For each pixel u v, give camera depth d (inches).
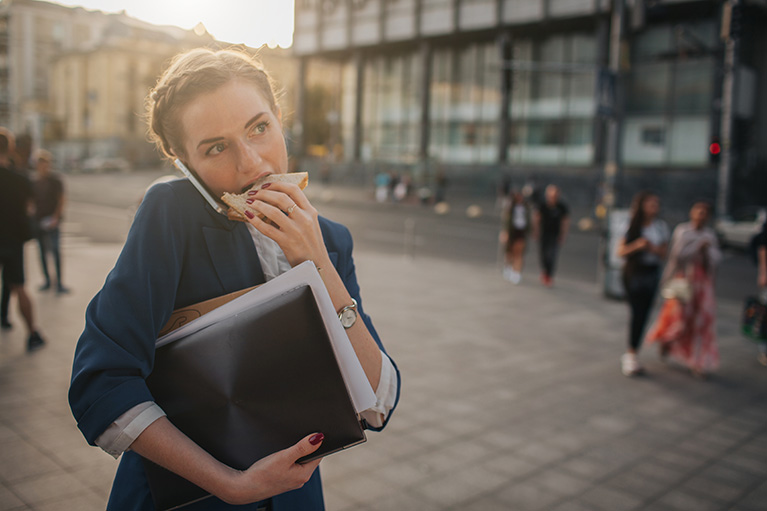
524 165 1369.3
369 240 689.0
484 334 286.8
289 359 39.2
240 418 38.7
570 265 549.3
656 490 142.1
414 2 1482.5
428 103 1531.7
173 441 37.0
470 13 1386.6
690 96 1153.4
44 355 218.5
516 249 436.8
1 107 2731.3
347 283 53.2
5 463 138.6
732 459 160.6
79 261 441.4
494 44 1435.8
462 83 1494.8
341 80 1785.2
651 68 1187.3
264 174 44.4
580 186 1263.5
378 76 1670.8
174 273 42.2
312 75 2498.8
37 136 2719.0
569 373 232.2
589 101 1293.1
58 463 139.5
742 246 681.0
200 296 44.2
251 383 38.8
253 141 44.2
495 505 132.0
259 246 47.3
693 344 232.8
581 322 319.3
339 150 1807.3
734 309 375.9
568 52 1326.3
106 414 36.4
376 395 48.1
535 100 1369.3
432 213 1079.0
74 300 312.3
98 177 2050.9
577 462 155.6
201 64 43.6
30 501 123.0
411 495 134.8
